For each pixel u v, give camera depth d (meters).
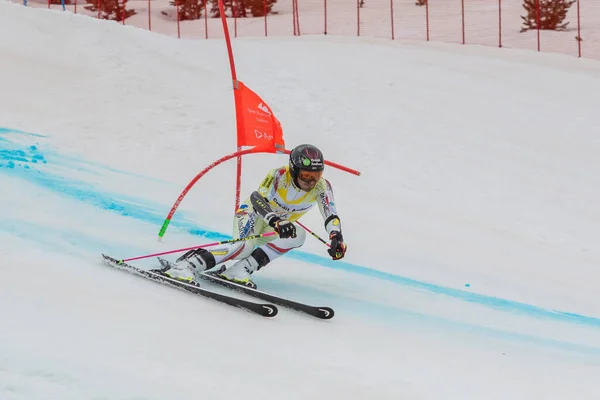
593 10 49.97
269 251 11.48
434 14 50.41
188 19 53.62
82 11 51.78
